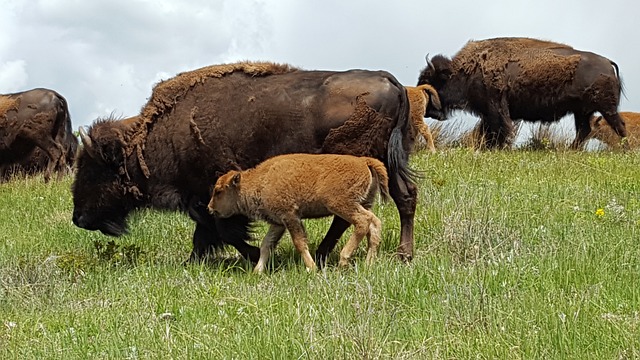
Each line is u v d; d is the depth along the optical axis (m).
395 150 10.50
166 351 7.04
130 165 11.24
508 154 18.81
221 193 10.34
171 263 10.86
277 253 11.09
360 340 6.47
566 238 10.46
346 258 9.86
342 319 7.36
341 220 10.65
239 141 10.73
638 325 6.91
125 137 11.24
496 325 7.17
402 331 7.28
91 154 11.24
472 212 11.41
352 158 9.90
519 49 21.17
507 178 15.18
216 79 10.98
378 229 9.98
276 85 10.75
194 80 11.05
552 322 7.09
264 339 7.04
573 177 15.30
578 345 6.66
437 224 11.66
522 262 9.19
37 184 19.19
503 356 6.50
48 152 21.11
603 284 8.34
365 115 10.38
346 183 9.80
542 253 9.61
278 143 10.65
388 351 6.58
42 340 7.74
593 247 9.75
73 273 10.45
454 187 13.94
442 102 21.77
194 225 13.10
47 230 13.53
